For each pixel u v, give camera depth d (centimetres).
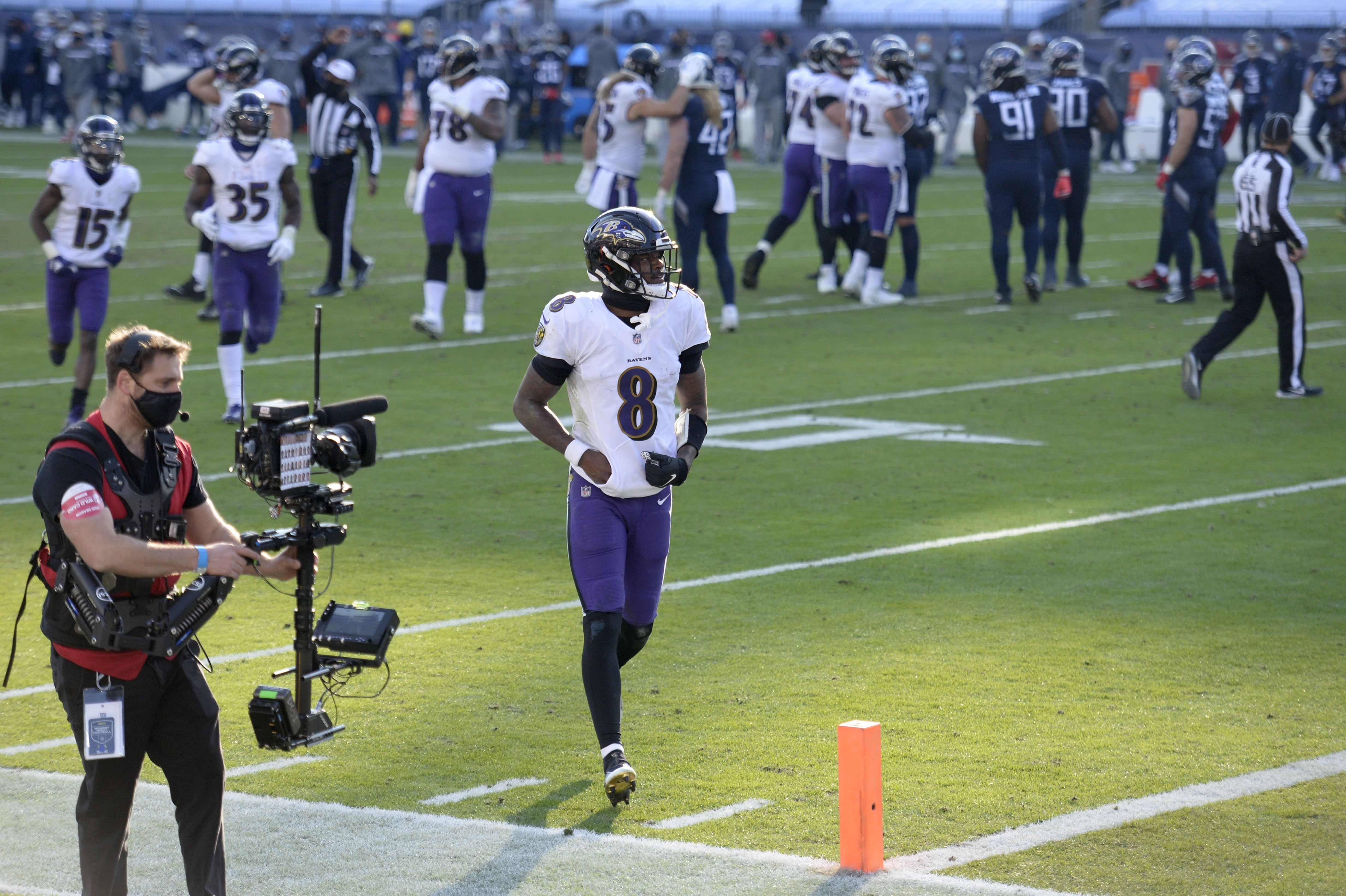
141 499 1514
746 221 9225
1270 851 1716
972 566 2947
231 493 3541
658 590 2061
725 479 3669
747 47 16012
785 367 5097
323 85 6262
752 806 1869
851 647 2488
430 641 2541
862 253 6388
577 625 2631
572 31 17000
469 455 3938
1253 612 2653
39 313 5941
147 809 1877
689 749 2064
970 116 14275
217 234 4162
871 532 3198
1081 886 1628
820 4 16038
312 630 1617
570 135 16025
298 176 10031
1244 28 14400
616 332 1956
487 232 8544
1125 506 3397
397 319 5912
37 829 1806
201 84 5569
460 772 2000
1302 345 4531
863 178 6219
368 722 2186
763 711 2206
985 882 1612
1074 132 6669
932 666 2391
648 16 16825
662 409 1988
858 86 6131
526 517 3353
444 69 5350
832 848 1741
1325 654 2431
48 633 1520
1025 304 6444
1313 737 2078
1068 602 2719
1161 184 6438
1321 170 11756
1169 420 4294
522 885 1625
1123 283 7044
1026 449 3966
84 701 1481
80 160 4056
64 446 1492
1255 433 4125
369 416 1698
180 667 1548
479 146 5400
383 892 1611
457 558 3034
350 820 1816
